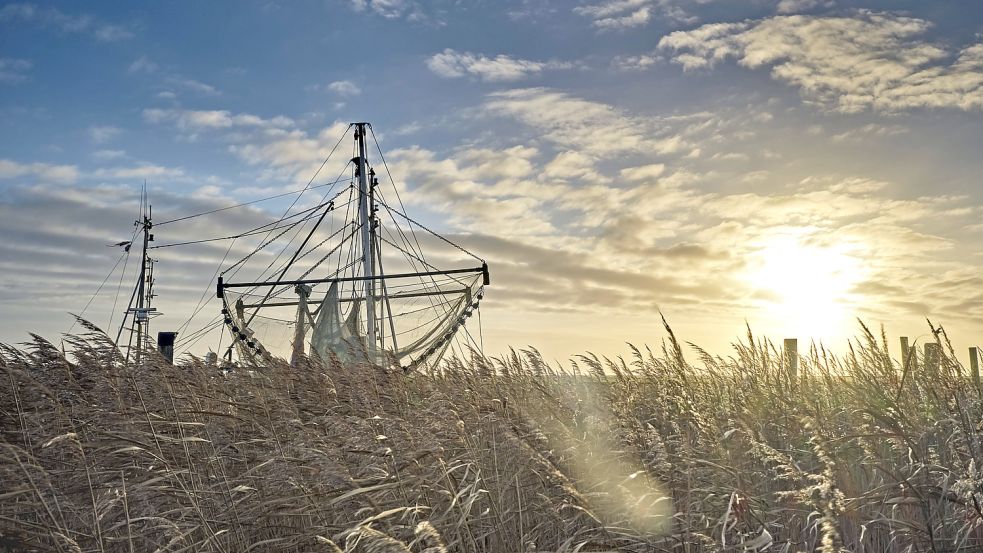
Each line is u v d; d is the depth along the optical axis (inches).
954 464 291.9
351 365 541.6
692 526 274.5
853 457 326.3
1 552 274.5
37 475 301.6
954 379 351.3
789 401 378.6
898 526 274.2
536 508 300.7
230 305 1304.1
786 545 281.6
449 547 255.8
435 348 1275.8
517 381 422.0
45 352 410.9
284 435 376.8
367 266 1419.8
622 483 287.0
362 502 274.7
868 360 393.1
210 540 296.0
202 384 436.1
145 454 335.3
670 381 352.8
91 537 298.0
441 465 270.5
